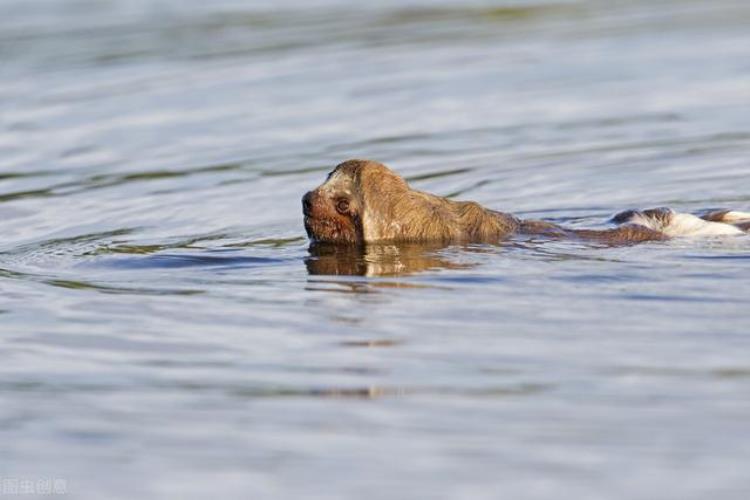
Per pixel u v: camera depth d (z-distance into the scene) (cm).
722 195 4772
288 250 4041
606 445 2538
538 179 5088
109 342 3238
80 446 2638
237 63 7075
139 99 6419
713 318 3194
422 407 2744
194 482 2461
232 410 2775
